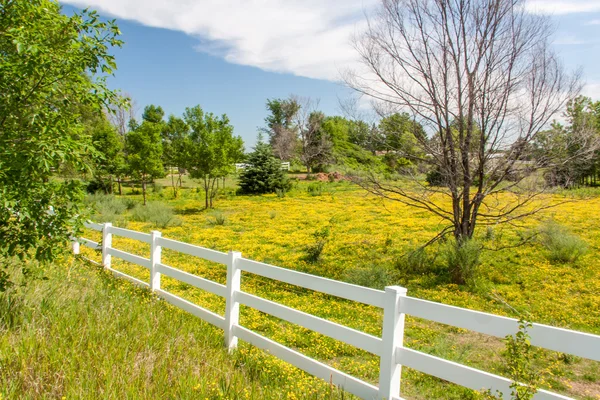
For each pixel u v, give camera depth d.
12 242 4.93
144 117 59.84
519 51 10.11
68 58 4.98
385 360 3.59
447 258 10.70
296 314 4.49
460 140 10.69
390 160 12.47
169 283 9.41
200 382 3.72
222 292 5.50
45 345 4.04
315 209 25.36
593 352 2.61
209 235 17.44
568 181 10.77
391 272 10.48
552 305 8.26
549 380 5.25
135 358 4.01
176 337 4.84
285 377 4.41
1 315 4.76
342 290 4.02
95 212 5.67
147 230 18.86
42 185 4.96
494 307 8.34
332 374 4.02
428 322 7.49
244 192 35.59
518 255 12.36
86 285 6.79
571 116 10.48
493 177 11.09
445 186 11.38
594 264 11.31
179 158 27.59
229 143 28.23
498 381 2.98
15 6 4.76
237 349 5.04
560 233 12.62
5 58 4.77
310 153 54.81
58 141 4.73
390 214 22.11
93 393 3.34
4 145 4.80
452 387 4.96
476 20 10.17
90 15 5.30
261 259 12.75
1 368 3.51
